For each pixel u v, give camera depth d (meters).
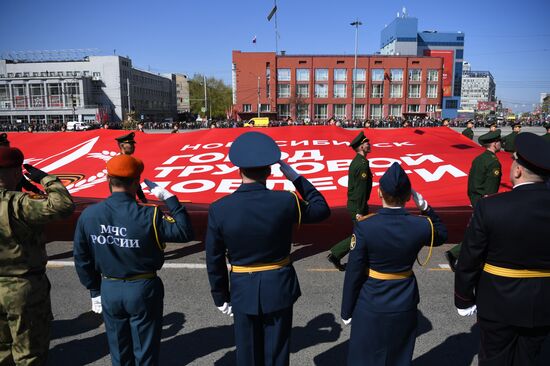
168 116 123.31
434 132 10.20
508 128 58.75
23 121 83.06
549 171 2.25
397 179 2.50
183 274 5.33
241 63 72.56
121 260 2.59
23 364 2.78
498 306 2.33
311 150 9.37
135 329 2.62
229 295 2.69
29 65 87.50
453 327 3.93
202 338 3.77
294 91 72.38
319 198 2.64
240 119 73.88
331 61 71.81
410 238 2.47
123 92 91.38
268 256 2.48
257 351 2.55
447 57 83.00
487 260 2.41
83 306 4.47
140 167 2.71
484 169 5.62
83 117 83.25
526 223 2.21
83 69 88.44
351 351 2.63
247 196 2.45
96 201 7.31
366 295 2.56
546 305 2.24
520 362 2.36
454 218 6.32
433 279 5.10
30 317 2.76
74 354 3.54
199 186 8.03
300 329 3.90
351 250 2.60
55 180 2.70
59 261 5.86
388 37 95.12
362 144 5.50
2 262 2.66
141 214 2.61
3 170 2.67
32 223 2.67
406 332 2.53
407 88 72.88
